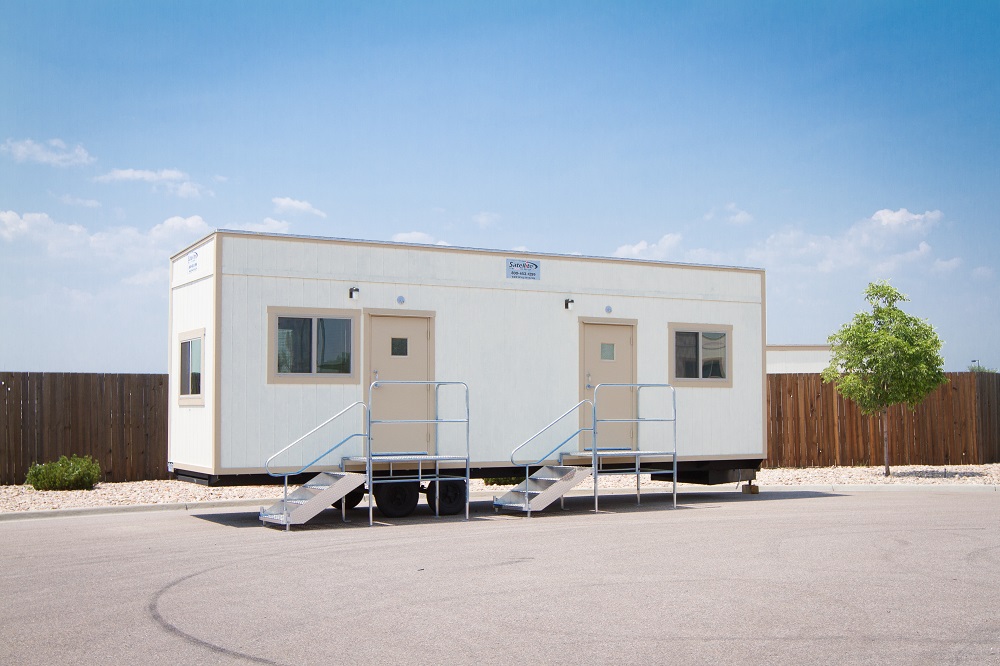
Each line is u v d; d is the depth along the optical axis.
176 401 13.98
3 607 7.30
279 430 12.76
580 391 14.77
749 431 16.16
